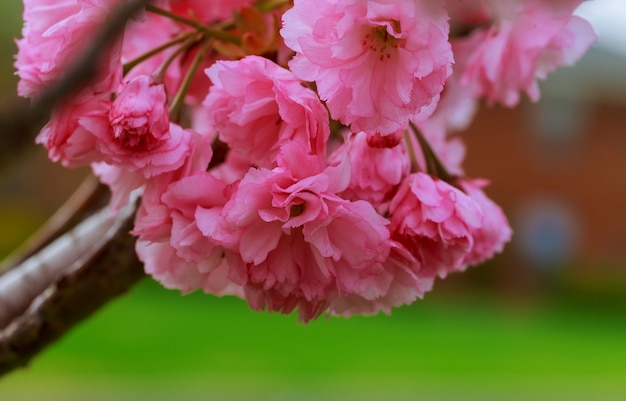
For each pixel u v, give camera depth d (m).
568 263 10.43
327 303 0.77
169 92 0.81
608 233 10.51
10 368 0.85
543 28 0.83
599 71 10.07
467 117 0.88
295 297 0.77
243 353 6.64
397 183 0.77
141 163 0.76
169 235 0.77
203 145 0.77
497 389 6.45
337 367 6.52
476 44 0.84
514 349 7.75
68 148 0.76
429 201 0.77
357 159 0.77
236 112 0.75
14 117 0.51
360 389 6.07
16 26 0.77
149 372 6.16
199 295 7.95
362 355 6.86
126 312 7.32
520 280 10.30
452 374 6.68
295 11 0.73
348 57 0.73
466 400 6.09
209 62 0.81
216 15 0.82
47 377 5.96
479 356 7.34
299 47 0.73
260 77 0.75
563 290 10.36
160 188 0.77
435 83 0.72
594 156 10.42
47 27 0.75
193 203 0.76
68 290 0.84
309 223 0.74
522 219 10.39
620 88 10.13
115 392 5.77
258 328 7.23
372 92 0.73
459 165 0.84
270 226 0.75
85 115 0.75
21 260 0.94
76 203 0.94
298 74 0.73
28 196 8.82
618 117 10.43
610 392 6.54
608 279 10.41
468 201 0.78
